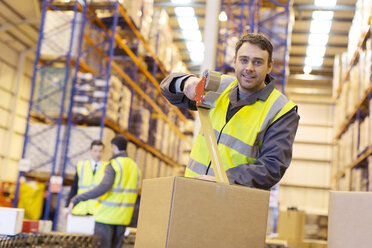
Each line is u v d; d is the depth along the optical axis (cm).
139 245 179
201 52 1666
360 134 941
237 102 220
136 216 1097
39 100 827
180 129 1535
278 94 218
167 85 228
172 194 155
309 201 1728
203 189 158
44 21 853
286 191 1747
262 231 163
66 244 493
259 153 215
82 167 630
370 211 172
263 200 165
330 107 1780
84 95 835
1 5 1188
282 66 923
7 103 1373
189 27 1516
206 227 157
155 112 1311
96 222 532
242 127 214
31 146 822
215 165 170
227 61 954
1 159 1347
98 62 944
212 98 177
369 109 815
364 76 884
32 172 845
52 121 880
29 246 398
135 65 1080
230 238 159
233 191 161
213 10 589
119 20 942
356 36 998
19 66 1414
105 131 813
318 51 1670
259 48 206
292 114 211
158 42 1134
